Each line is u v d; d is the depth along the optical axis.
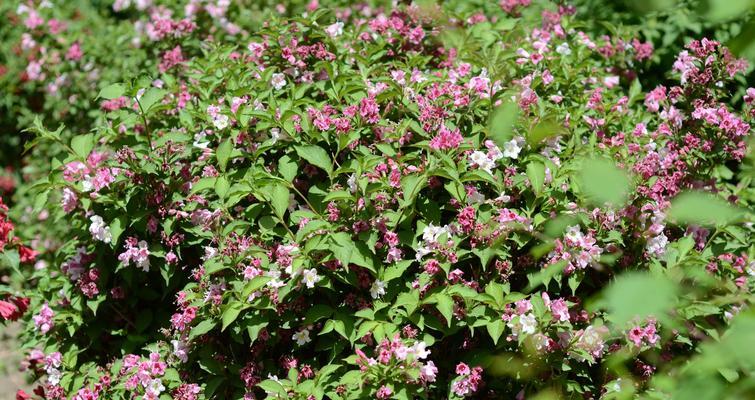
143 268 3.31
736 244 3.26
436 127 3.14
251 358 3.25
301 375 3.04
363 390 2.80
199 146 3.34
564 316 2.73
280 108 3.33
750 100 3.41
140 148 3.40
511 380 3.00
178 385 3.21
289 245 2.96
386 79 3.26
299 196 3.31
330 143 3.22
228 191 3.13
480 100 3.19
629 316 0.88
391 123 3.21
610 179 0.90
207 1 5.51
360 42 3.98
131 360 3.28
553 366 2.84
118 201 3.31
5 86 6.62
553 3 4.93
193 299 3.14
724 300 1.71
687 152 3.33
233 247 3.06
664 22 5.05
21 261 4.11
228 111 3.23
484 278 3.02
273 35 3.67
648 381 2.81
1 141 6.92
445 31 4.00
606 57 4.63
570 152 3.26
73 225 3.73
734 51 1.03
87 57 5.98
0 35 7.00
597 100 3.69
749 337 0.92
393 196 2.99
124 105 4.39
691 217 0.94
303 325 3.04
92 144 3.43
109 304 3.51
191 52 5.00
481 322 2.83
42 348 4.01
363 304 2.98
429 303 2.91
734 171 4.29
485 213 2.96
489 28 4.17
